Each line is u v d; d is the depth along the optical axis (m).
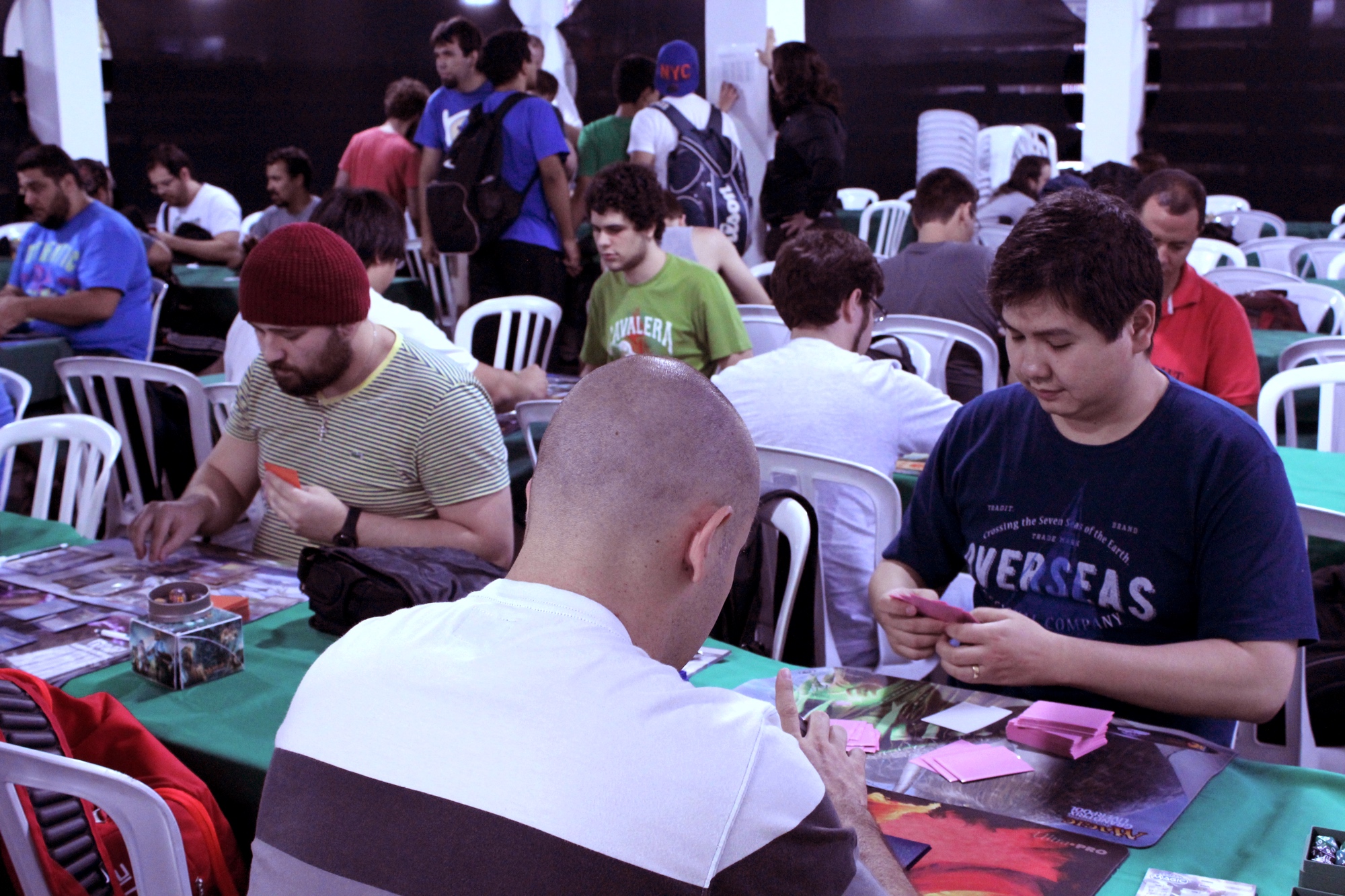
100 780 1.22
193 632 1.60
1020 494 1.60
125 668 1.67
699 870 0.76
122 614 1.87
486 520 2.12
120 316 4.67
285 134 10.80
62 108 7.89
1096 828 1.16
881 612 1.59
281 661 1.70
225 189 10.77
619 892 0.75
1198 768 1.29
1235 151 9.92
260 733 1.47
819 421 2.38
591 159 6.07
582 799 0.77
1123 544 1.51
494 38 4.95
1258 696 1.39
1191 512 1.46
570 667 0.83
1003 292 1.43
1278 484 1.44
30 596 1.95
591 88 10.45
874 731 1.39
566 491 0.90
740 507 0.92
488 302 4.39
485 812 0.78
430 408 2.11
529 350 4.65
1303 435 3.73
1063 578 1.56
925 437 2.45
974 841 1.14
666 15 10.12
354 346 2.10
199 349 5.82
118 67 10.14
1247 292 4.75
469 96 5.34
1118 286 1.37
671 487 0.88
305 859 0.82
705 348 3.66
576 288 5.84
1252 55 9.69
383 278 2.67
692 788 0.78
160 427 3.51
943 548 1.75
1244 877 1.07
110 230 4.63
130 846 1.25
